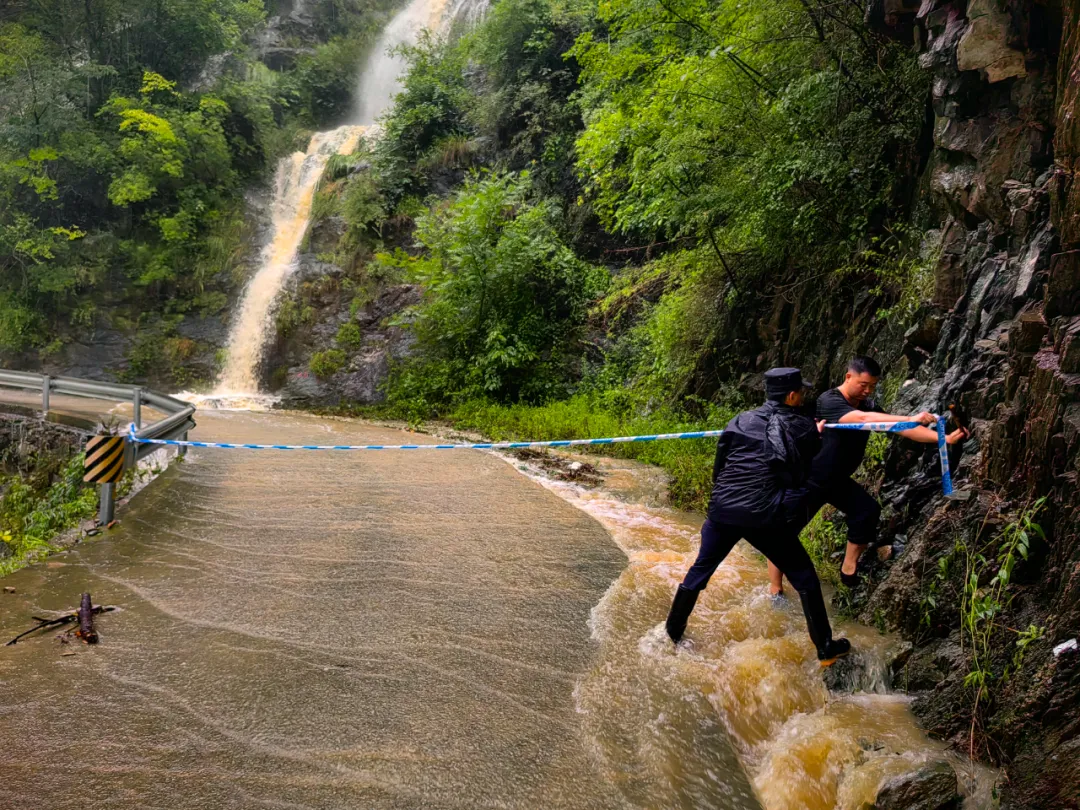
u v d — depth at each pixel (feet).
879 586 13.60
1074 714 8.21
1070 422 9.91
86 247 71.72
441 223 60.85
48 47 81.15
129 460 24.54
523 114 68.85
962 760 9.24
